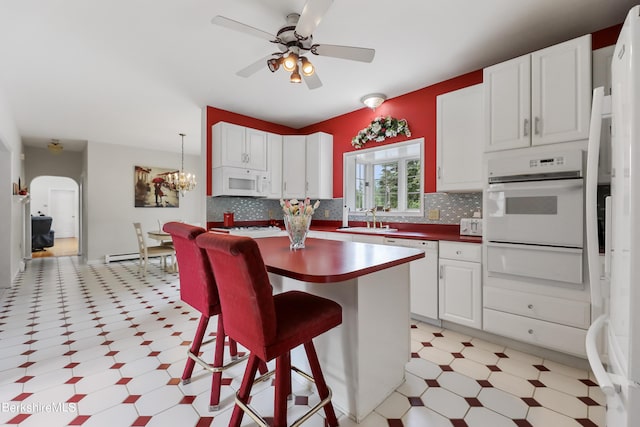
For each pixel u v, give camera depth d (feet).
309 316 4.32
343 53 7.06
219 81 10.63
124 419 5.09
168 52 8.71
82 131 17.57
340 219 14.30
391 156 13.58
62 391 5.88
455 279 8.48
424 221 11.29
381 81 10.65
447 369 6.68
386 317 5.65
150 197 22.65
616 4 6.70
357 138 13.14
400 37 7.98
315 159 14.24
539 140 7.16
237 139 12.89
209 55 8.88
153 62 9.30
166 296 12.37
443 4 6.73
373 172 14.49
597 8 6.85
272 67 7.25
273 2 6.64
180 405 5.47
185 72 9.95
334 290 5.36
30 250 22.17
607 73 6.57
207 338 8.33
